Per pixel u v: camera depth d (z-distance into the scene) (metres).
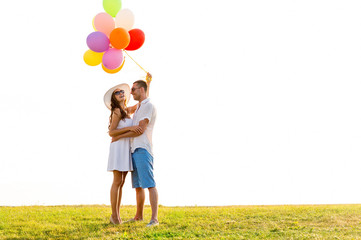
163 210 7.90
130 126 6.01
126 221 6.34
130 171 6.28
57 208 8.40
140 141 6.04
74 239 5.30
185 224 6.24
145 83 6.40
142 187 6.07
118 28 6.07
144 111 6.06
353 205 8.73
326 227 6.12
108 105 6.22
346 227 6.10
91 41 6.05
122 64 6.66
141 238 5.18
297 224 6.32
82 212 7.46
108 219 6.68
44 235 5.50
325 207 8.00
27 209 8.12
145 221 6.32
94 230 5.79
